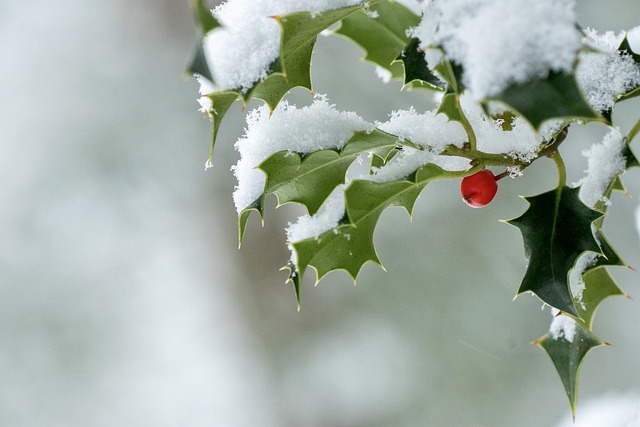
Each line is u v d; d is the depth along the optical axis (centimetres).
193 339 757
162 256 755
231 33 133
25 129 748
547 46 100
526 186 645
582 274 167
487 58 101
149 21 771
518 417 654
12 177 748
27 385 732
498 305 662
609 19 549
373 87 684
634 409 293
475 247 670
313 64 693
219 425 737
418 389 670
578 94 98
